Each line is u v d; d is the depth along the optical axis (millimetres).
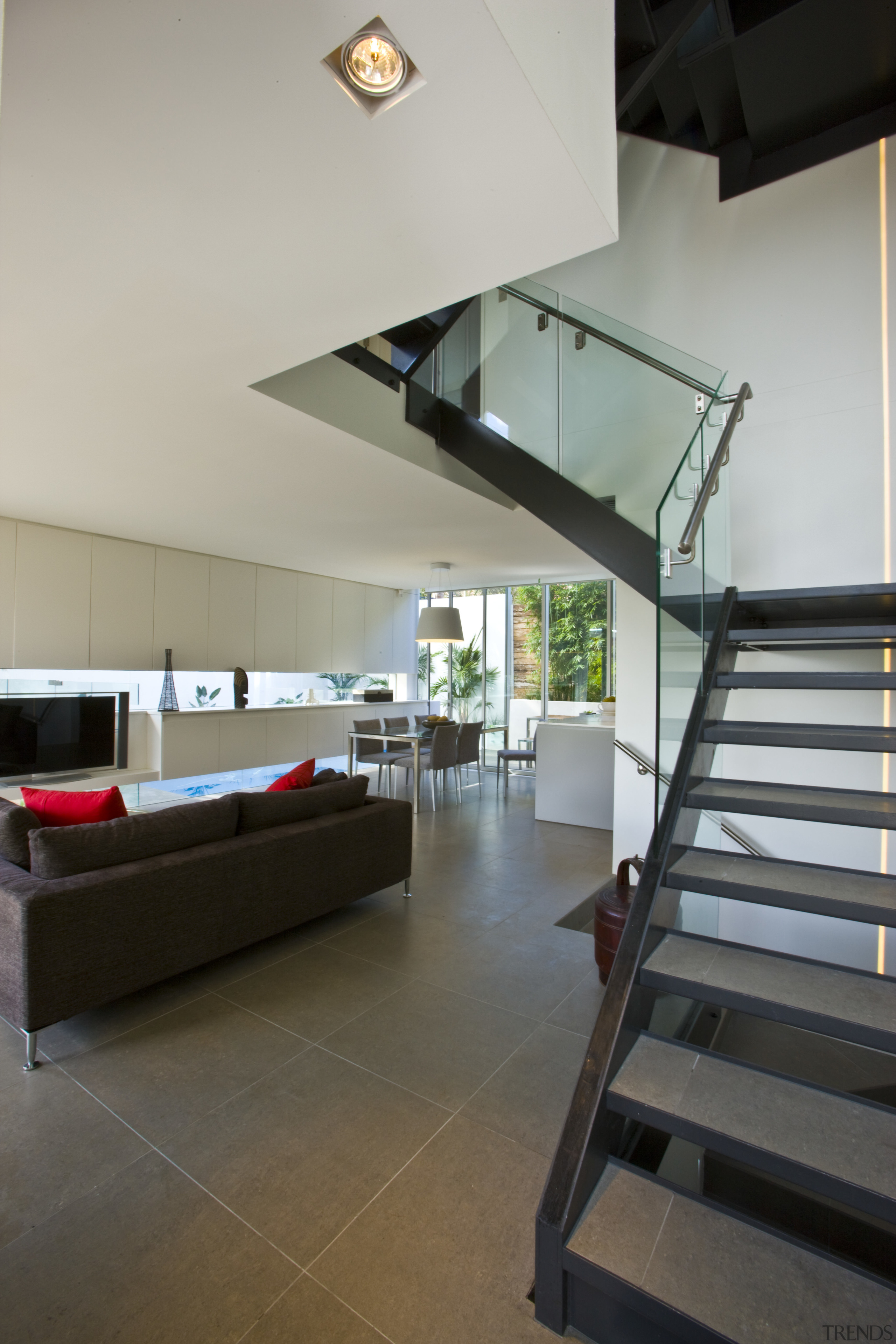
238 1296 1325
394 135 1370
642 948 1771
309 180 1498
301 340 2285
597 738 5645
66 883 2215
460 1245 1457
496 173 1488
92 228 1669
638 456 3332
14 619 5195
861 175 3172
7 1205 1546
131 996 2590
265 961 2934
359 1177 1652
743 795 2178
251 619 7250
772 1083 1526
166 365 2480
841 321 3195
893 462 3053
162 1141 1771
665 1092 1486
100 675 6332
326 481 4102
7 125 1315
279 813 3119
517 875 4281
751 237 3463
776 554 3277
